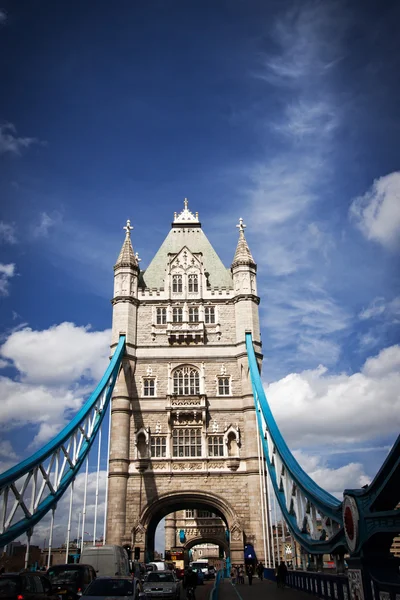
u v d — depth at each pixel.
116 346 63.69
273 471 48.75
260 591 36.91
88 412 48.12
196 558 125.31
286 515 39.28
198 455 59.59
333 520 25.67
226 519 58.34
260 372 63.41
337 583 24.06
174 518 96.31
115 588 19.97
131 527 56.53
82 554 34.25
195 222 76.88
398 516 16.58
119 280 67.44
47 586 20.81
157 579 32.53
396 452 16.02
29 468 33.72
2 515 30.27
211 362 63.88
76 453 46.12
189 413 60.72
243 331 64.38
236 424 60.81
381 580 18.28
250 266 68.31
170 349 64.38
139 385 62.72
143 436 60.53
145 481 58.25
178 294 67.56
